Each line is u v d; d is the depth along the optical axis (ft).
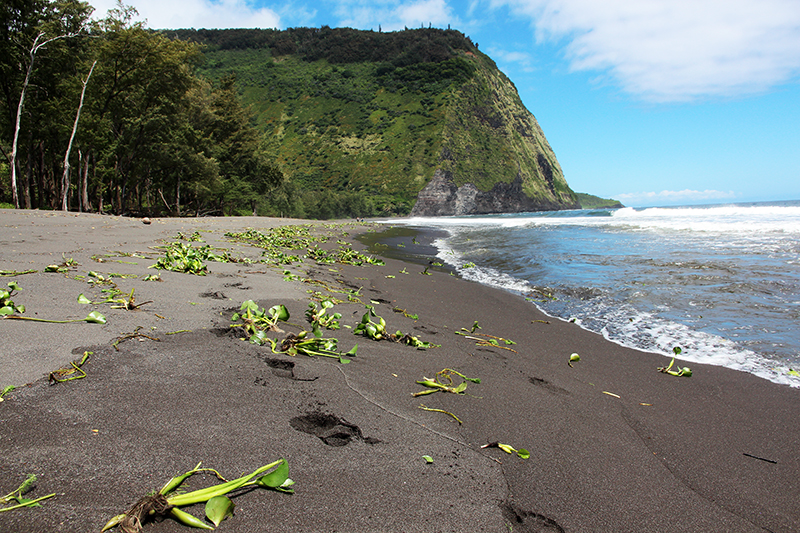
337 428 7.46
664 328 17.29
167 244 28.22
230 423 6.88
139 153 91.30
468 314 19.61
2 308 9.60
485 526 5.64
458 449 7.47
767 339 15.62
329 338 12.25
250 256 28.86
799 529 6.34
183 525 4.77
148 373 8.02
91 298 12.03
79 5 76.07
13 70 72.38
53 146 84.53
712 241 44.60
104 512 4.69
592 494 6.71
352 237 70.03
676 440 8.84
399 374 10.62
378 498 5.80
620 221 86.38
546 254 39.68
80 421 6.17
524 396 10.30
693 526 6.24
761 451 8.54
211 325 11.32
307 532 4.98
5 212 45.85
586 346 15.33
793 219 71.05
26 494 4.74
